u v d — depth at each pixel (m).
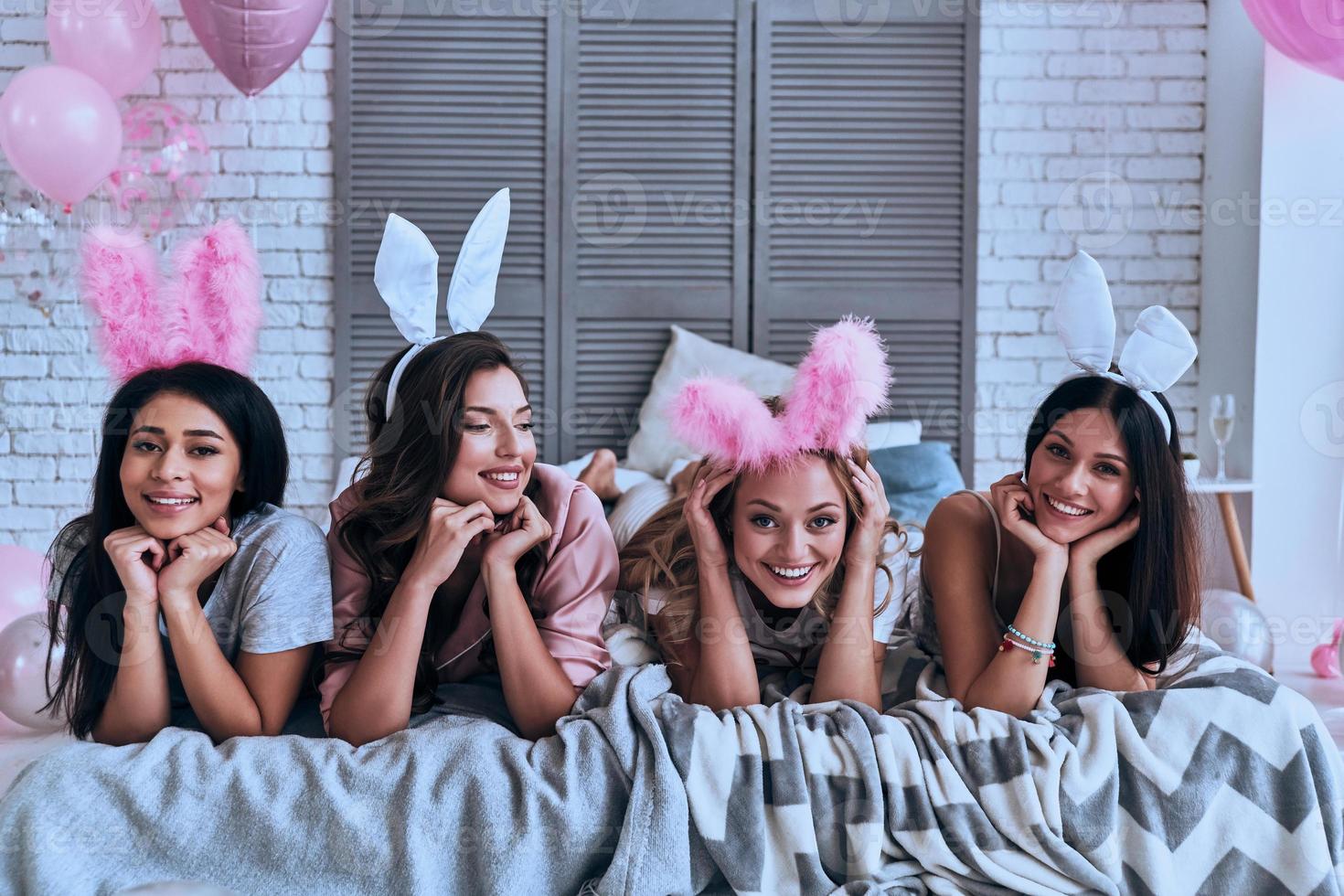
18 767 1.75
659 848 1.21
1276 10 2.46
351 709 1.35
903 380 3.35
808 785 1.28
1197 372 3.33
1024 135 3.33
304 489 3.26
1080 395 1.43
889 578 1.50
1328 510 3.03
